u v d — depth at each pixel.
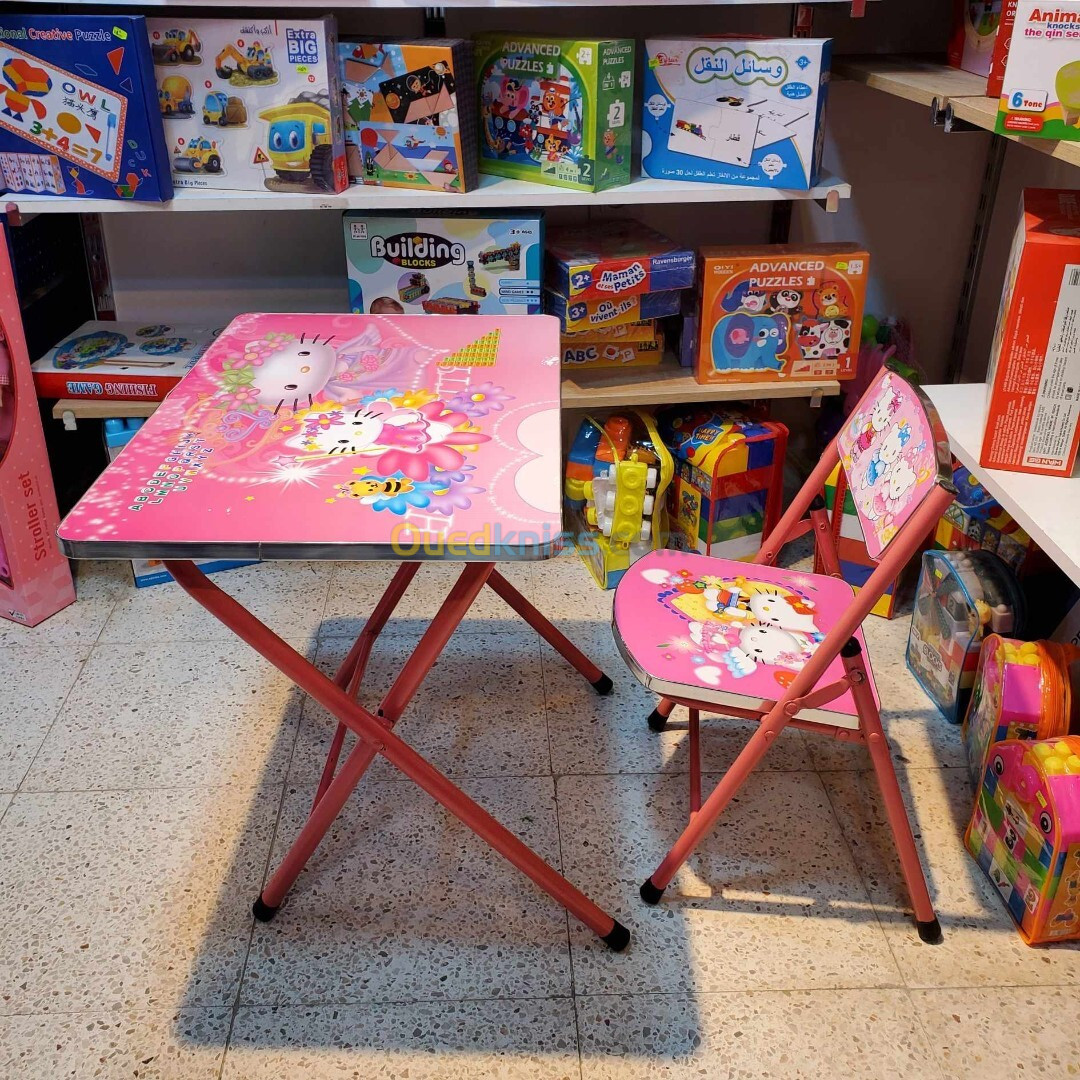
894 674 2.13
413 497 1.25
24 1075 1.40
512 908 1.63
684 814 1.81
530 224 2.12
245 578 2.43
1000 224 2.55
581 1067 1.41
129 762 1.91
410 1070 1.40
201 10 2.25
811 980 1.52
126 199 2.09
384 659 2.16
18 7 2.18
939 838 1.76
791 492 2.74
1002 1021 1.47
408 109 2.06
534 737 1.97
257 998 1.50
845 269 2.18
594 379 2.33
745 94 2.04
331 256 2.54
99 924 1.61
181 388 1.54
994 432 1.57
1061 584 2.02
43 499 2.25
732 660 1.52
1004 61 1.67
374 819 1.79
